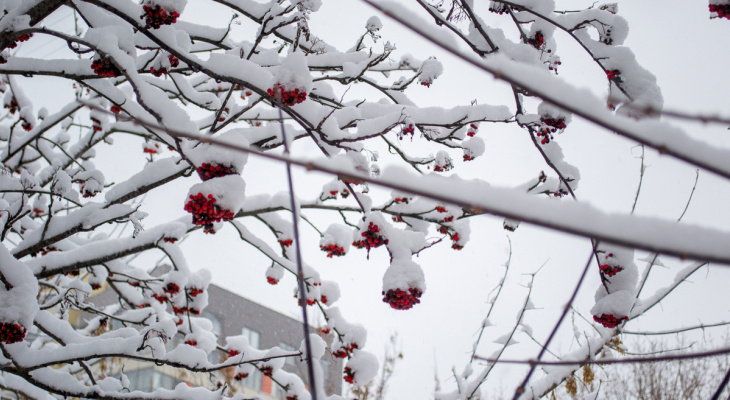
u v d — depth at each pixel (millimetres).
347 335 6352
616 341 4855
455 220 5824
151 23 4125
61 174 5664
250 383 18703
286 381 6656
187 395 5578
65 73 4734
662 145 928
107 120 7191
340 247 5824
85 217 5312
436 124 5215
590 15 4055
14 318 3836
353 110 5102
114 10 4211
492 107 5191
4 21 4262
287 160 941
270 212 6426
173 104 4203
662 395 9492
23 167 7734
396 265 4668
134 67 4258
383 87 6008
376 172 5531
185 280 6379
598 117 941
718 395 1435
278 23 4738
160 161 5219
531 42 4551
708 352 1393
